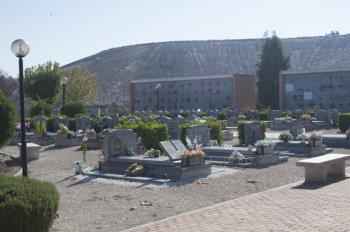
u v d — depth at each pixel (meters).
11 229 7.23
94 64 143.88
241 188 14.10
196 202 12.28
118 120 35.09
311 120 40.06
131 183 15.48
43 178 16.98
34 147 22.67
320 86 53.62
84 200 12.89
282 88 56.22
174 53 139.38
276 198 12.03
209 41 147.75
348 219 9.57
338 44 129.75
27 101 66.75
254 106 65.31
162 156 17.72
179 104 61.53
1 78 69.81
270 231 8.85
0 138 18.25
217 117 49.56
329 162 14.62
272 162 19.44
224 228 9.20
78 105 43.97
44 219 7.59
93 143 27.45
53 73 64.56
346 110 51.91
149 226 9.61
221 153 20.84
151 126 22.25
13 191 7.47
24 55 13.81
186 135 22.34
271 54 71.75
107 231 9.62
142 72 126.00
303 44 135.12
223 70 127.81
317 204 11.09
